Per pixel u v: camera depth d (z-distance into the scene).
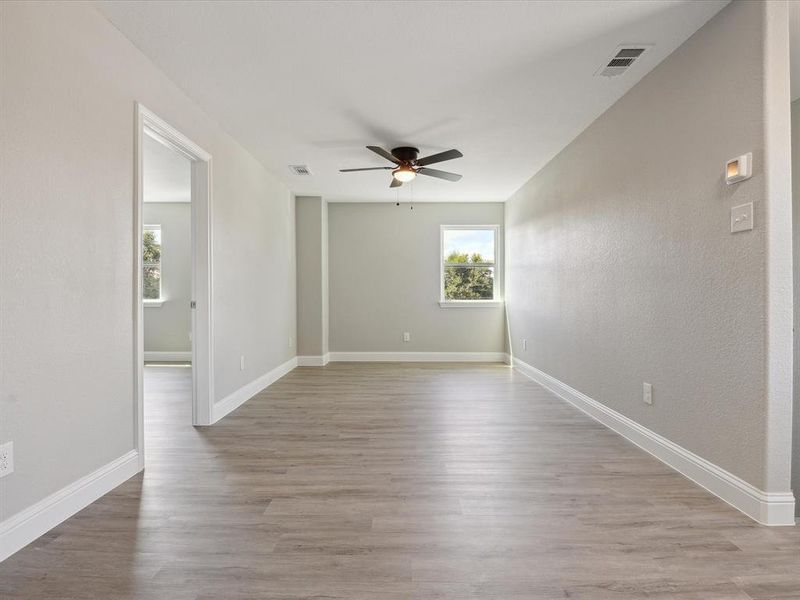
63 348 2.00
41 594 1.50
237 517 2.03
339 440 3.14
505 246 6.82
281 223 5.66
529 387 4.95
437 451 2.91
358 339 6.97
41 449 1.88
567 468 2.62
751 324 2.03
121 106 2.41
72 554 1.73
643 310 2.92
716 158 2.24
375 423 3.56
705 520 2.00
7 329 1.72
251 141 4.09
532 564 1.67
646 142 2.88
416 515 2.05
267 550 1.76
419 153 4.43
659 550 1.76
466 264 7.02
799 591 1.52
